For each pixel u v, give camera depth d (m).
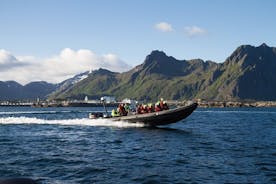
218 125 55.28
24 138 33.06
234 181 16.28
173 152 24.70
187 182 16.02
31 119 56.94
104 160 21.19
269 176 17.28
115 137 34.00
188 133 39.06
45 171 17.94
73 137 33.91
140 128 42.59
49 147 26.78
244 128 48.94
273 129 47.28
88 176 16.94
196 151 25.23
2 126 47.75
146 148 26.67
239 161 21.16
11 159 21.14
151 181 16.09
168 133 38.28
